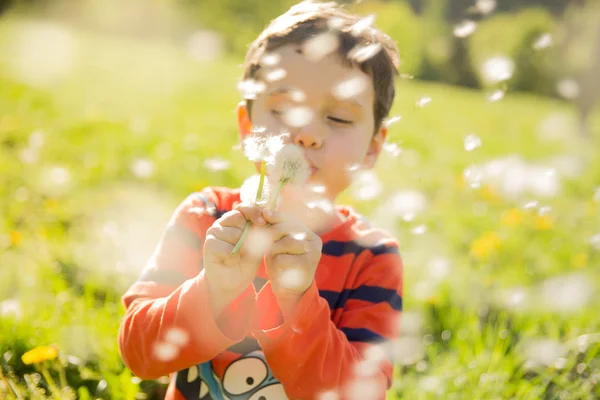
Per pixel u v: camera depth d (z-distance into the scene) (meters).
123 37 21.53
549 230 4.40
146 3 22.19
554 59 17.58
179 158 5.71
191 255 1.65
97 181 4.75
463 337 2.54
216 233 1.30
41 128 6.43
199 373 1.60
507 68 1.67
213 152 6.18
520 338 2.56
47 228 3.49
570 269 3.55
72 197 4.23
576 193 6.37
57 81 10.88
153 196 4.47
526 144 10.41
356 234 1.71
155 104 9.85
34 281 2.65
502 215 4.68
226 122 8.76
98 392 2.02
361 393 1.44
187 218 1.71
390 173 5.98
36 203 4.01
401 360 2.31
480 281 3.15
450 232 4.17
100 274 2.82
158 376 1.50
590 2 16.48
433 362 2.37
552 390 2.29
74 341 2.19
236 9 17.77
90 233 3.48
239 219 1.30
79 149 5.68
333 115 1.58
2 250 3.03
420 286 2.90
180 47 20.02
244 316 1.37
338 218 1.72
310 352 1.36
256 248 1.28
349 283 1.64
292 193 1.54
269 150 1.26
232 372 1.58
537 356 2.39
